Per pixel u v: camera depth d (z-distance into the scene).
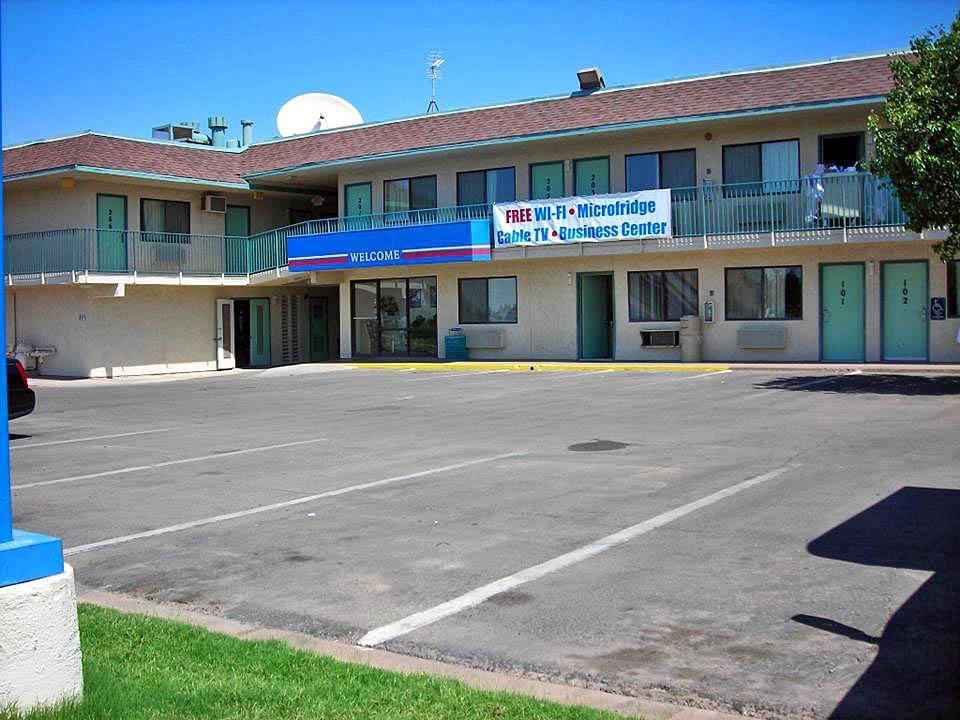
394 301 32.12
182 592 6.95
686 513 8.59
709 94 26.22
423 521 8.75
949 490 9.09
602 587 6.58
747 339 25.52
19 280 31.22
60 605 4.31
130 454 13.62
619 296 27.59
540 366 26.25
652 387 20.22
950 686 4.76
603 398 18.62
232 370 33.78
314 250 31.48
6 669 4.13
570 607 6.20
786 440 12.47
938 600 6.01
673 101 26.55
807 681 4.89
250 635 5.89
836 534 7.66
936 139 16.92
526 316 29.27
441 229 28.80
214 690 4.76
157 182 31.58
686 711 4.55
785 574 6.67
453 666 5.30
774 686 4.85
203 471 11.94
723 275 26.03
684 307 26.67
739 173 26.05
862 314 24.41
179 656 5.35
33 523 9.25
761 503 8.86
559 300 28.70
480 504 9.36
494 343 29.62
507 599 6.43
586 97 28.78
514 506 9.20
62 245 30.52
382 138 31.89
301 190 35.94
